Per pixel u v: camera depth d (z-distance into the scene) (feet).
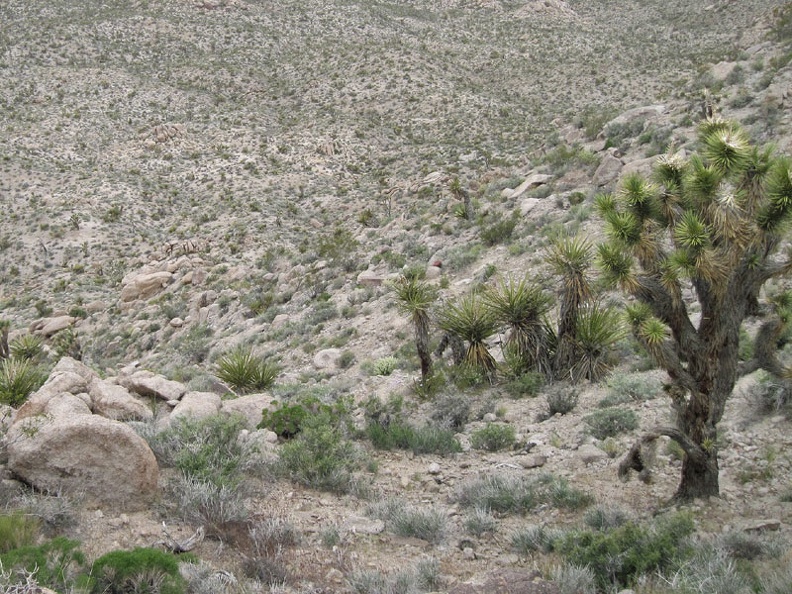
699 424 24.26
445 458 33.91
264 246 161.38
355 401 48.44
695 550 19.72
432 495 28.91
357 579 19.84
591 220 67.05
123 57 380.17
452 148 245.65
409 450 35.04
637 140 85.35
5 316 150.51
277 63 390.83
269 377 55.83
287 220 192.34
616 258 23.18
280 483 27.32
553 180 89.30
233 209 210.18
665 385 24.64
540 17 476.54
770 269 22.45
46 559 16.34
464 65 377.50
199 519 21.74
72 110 303.27
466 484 28.66
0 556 15.89
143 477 22.31
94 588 16.03
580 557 20.66
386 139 280.72
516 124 264.72
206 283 130.52
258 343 80.69
